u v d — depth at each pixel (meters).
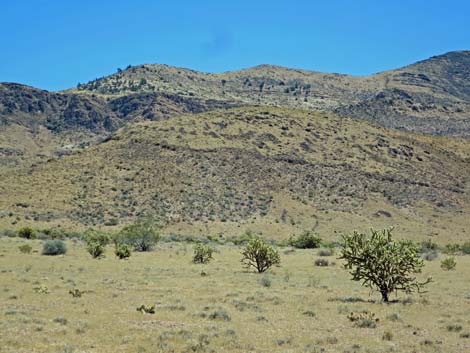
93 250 51.38
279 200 117.19
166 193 113.62
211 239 91.75
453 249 76.50
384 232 26.78
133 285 30.47
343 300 26.16
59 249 53.88
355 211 116.56
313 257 58.91
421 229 110.88
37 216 97.56
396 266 25.92
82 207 104.50
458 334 18.09
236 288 30.14
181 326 18.52
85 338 16.39
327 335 17.53
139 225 70.00
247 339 16.75
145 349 15.07
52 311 21.08
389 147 150.25
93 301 23.98
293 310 22.78
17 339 15.75
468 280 36.97
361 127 163.88
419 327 19.33
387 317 20.91
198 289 29.22
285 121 157.88
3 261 43.78
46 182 114.62
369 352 15.11
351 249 26.70
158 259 52.34
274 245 87.12
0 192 106.62
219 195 115.81
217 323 19.36
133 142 137.50
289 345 16.02
